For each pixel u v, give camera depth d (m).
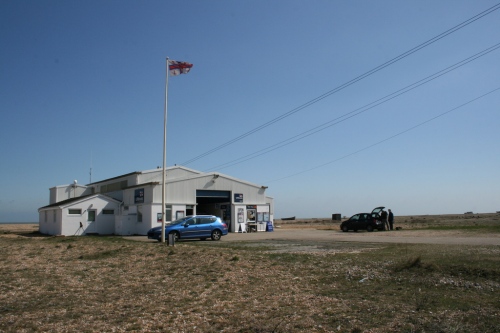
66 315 8.48
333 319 7.68
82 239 25.89
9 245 21.97
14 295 10.48
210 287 11.20
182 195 38.50
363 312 8.09
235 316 8.15
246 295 10.11
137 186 38.59
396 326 7.08
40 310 8.95
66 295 10.48
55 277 12.98
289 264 14.16
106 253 17.80
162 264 14.99
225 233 28.50
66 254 18.19
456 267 11.37
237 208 42.22
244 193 43.00
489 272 10.63
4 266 15.10
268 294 10.14
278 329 7.16
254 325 7.46
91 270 14.23
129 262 15.69
